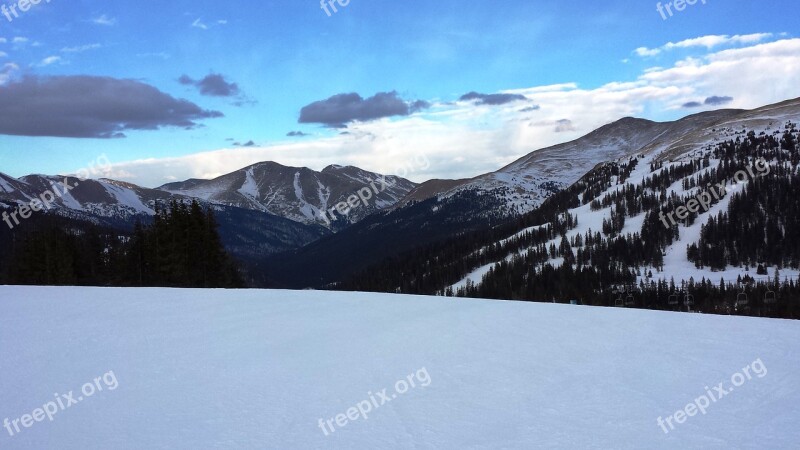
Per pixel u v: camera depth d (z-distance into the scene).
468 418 5.52
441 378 6.88
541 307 12.50
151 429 5.27
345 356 7.99
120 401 6.09
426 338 9.20
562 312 11.73
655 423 5.33
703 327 9.83
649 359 7.62
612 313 11.61
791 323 10.17
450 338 9.17
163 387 6.58
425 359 7.80
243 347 8.60
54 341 9.07
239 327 10.25
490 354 8.02
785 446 4.78
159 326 10.32
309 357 7.96
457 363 7.55
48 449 4.85
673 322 10.36
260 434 5.14
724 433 5.07
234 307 12.70
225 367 7.44
